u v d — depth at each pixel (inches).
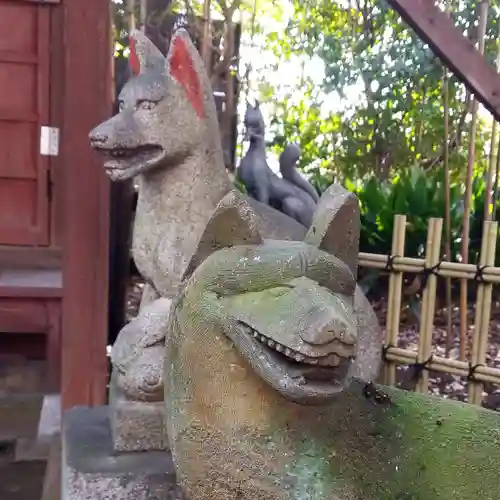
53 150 118.4
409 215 161.6
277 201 109.7
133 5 142.6
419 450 42.7
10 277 108.6
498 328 154.3
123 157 67.5
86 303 91.0
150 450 61.8
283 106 285.0
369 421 42.9
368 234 163.9
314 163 279.0
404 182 178.4
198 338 39.6
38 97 117.3
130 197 121.2
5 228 119.6
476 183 183.5
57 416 101.7
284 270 38.3
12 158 118.3
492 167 122.6
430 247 83.4
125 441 61.3
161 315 64.4
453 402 46.4
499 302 166.1
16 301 101.5
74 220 89.7
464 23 165.6
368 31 212.5
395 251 86.2
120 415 61.1
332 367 34.6
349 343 33.9
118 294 125.0
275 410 39.8
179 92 67.6
